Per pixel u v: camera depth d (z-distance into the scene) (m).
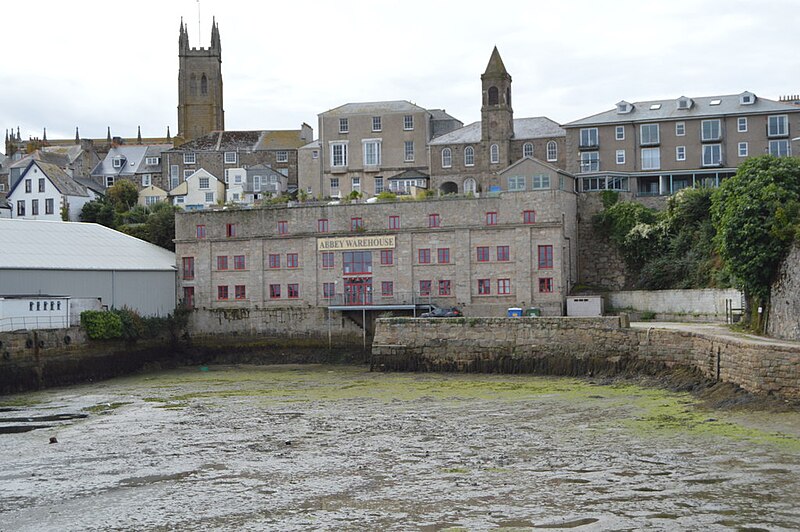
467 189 94.44
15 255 64.69
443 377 56.12
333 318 71.00
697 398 41.34
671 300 64.19
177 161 117.69
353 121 101.62
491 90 93.00
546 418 38.28
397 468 29.23
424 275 70.12
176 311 74.81
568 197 72.31
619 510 23.61
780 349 36.81
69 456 33.12
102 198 105.56
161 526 23.92
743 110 81.75
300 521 23.81
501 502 24.80
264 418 41.06
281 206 74.06
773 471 26.91
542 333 55.97
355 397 47.75
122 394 52.97
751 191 48.53
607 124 85.38
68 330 60.56
